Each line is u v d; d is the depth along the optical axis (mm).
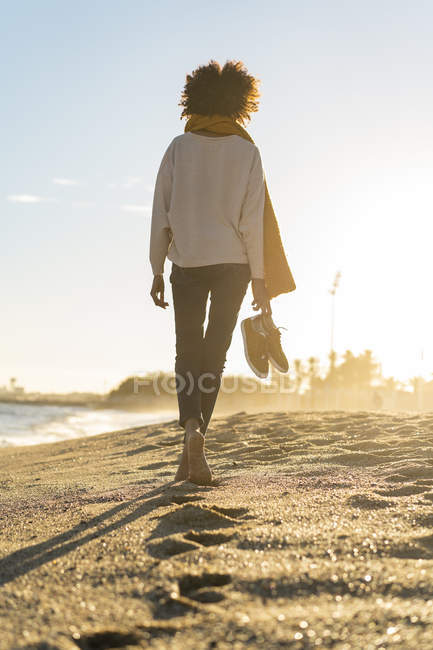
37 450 10547
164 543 2193
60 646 1409
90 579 1913
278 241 3754
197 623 1504
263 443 6004
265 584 1746
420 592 1646
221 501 3010
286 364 3688
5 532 2879
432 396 30688
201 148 3736
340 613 1518
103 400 111188
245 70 3898
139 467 5414
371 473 3738
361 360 77188
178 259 3697
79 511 3188
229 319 3656
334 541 2133
